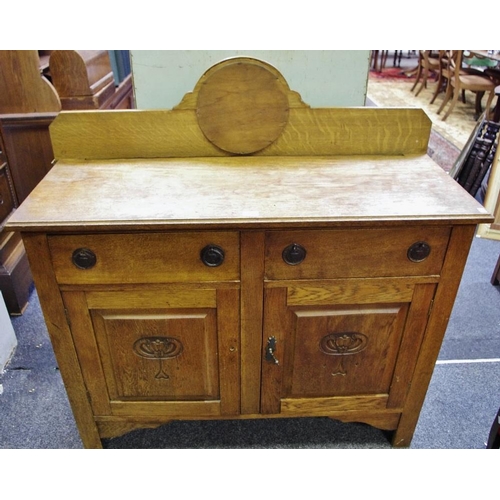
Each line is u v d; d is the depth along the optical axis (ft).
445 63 15.58
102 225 3.17
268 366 3.99
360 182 3.74
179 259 3.43
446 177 3.85
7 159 6.69
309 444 4.73
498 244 8.32
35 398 5.22
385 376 4.14
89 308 3.63
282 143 4.14
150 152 4.12
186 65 4.61
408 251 3.49
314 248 3.43
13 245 6.50
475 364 5.71
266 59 4.66
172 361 3.93
